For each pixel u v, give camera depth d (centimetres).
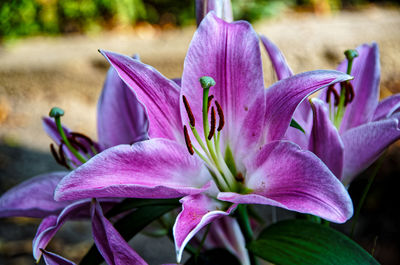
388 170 141
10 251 122
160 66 183
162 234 49
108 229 38
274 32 190
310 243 40
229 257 45
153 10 226
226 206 42
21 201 46
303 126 43
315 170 37
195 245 48
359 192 136
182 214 38
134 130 48
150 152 41
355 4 236
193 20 220
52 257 39
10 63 182
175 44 193
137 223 42
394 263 114
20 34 213
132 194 38
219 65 42
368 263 39
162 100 42
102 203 43
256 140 42
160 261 119
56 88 182
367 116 45
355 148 42
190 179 42
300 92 39
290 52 184
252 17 207
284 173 39
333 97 47
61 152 47
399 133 40
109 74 48
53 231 42
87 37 210
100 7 222
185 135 41
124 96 48
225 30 41
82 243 125
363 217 128
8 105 177
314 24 199
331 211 36
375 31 190
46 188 46
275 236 41
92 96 182
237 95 42
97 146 49
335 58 186
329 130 39
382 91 177
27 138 162
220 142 43
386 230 124
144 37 210
